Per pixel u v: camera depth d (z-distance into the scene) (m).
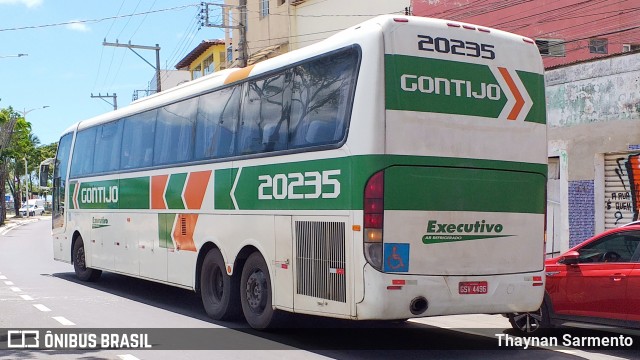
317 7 33.00
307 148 8.38
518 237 8.27
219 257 10.37
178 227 11.53
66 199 17.14
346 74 7.97
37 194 113.94
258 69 9.67
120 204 13.92
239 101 10.01
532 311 8.39
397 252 7.51
